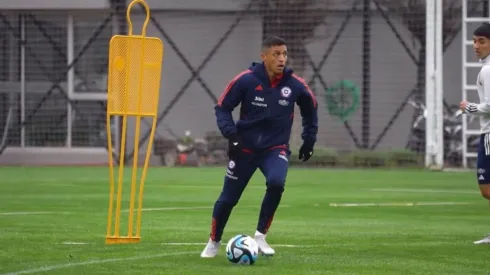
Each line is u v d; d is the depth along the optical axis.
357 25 75.38
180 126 76.25
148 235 27.36
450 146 71.88
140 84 24.41
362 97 75.00
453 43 74.75
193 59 76.00
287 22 74.56
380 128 76.19
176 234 27.72
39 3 73.69
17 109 75.31
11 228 29.48
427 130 65.12
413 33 73.88
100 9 74.06
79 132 75.50
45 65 75.31
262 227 21.80
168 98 76.19
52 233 27.94
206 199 42.19
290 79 21.41
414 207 38.84
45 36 75.12
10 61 75.12
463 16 64.81
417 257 22.55
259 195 44.62
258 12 75.12
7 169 66.12
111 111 24.42
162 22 75.69
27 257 22.06
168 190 47.47
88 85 75.44
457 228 30.61
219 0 75.56
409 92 75.69
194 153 73.62
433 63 64.31
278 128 21.39
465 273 19.89
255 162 21.45
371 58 75.69
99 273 19.39
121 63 24.20
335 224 31.83
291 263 21.03
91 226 30.22
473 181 55.00
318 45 75.81
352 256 22.59
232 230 29.55
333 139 76.00
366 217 34.56
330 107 75.88
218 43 75.69
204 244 24.84
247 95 21.28
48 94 75.31
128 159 75.25
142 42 24.27
